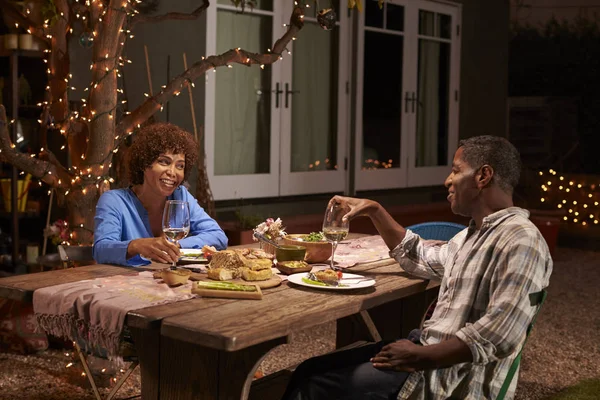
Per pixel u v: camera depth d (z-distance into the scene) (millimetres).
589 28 11211
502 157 2361
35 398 3547
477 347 2094
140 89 5414
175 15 4191
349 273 2766
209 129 6031
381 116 7680
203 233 3188
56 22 3961
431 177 8305
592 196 9328
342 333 3566
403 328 3371
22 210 5258
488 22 8891
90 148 3744
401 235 2779
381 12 7547
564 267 7270
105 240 2820
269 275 2545
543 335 4965
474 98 8797
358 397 2312
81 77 4898
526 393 3889
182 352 2258
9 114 5168
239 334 1931
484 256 2258
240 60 3809
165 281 2439
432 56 8227
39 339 4203
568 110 10359
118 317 2143
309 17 6879
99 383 3693
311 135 7035
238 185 6332
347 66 7273
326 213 2709
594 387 4008
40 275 2590
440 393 2246
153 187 3023
